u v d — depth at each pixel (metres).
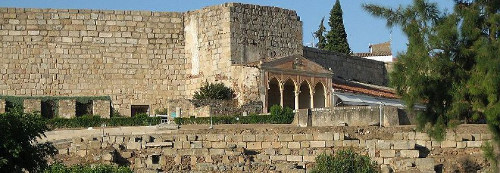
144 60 106.25
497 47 58.69
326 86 105.88
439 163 67.12
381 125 78.00
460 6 61.16
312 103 104.94
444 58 60.44
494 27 59.59
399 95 62.69
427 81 60.66
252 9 106.00
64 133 82.50
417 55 60.81
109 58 105.31
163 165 68.44
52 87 103.62
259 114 93.31
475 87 59.00
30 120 58.69
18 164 57.66
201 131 77.50
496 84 57.97
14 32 103.00
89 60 104.75
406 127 74.75
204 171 67.56
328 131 74.69
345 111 80.06
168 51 107.00
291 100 105.12
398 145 67.81
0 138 56.41
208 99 99.56
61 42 104.12
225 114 95.88
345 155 66.56
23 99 99.69
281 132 74.88
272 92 102.44
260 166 67.56
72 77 104.19
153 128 84.88
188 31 107.19
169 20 107.38
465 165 66.69
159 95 106.44
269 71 101.25
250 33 105.44
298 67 103.88
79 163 67.38
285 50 108.44
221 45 104.19
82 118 90.94
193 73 106.56
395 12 61.84
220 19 104.56
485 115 59.16
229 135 73.00
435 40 60.28
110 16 105.62
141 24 106.50
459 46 60.59
